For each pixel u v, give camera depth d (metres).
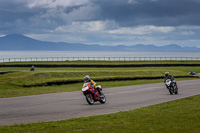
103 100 26.17
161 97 31.23
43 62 125.62
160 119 16.56
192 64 127.81
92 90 25.25
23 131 13.40
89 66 111.81
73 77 62.84
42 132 13.15
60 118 17.95
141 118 17.12
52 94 35.62
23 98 30.91
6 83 49.84
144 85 50.28
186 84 52.16
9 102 27.03
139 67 115.94
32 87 49.66
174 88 34.47
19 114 19.62
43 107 23.31
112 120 16.47
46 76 59.75
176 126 14.29
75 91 40.12
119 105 24.64
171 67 120.44
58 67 110.12
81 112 20.55
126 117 17.53
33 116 18.77
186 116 17.52
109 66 113.06
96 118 17.27
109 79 63.28
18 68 102.19
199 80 64.88
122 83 56.75
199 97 30.55
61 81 55.41
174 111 19.95
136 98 30.30
